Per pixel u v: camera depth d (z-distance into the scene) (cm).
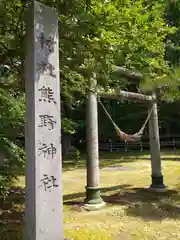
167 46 1095
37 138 275
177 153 1652
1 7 271
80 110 1681
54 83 294
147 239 443
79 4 279
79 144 2152
